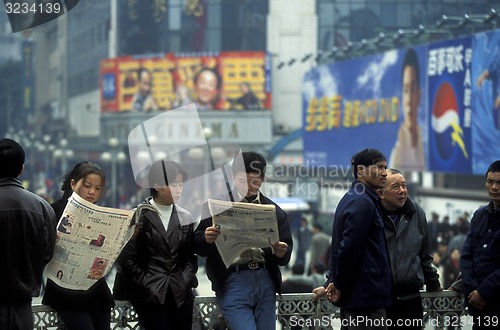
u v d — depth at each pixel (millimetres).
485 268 18828
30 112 144250
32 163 151125
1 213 16484
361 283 17781
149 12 126375
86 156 135250
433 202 83250
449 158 67938
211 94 123500
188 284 17781
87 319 17625
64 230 17094
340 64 87750
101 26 125938
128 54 126688
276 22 127312
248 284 18469
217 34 128750
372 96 81375
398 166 77188
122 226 17047
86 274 17141
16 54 139500
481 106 63094
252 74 123250
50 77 139625
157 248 17609
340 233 17906
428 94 71312
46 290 17766
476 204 75625
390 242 18766
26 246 16578
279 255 18078
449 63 67500
